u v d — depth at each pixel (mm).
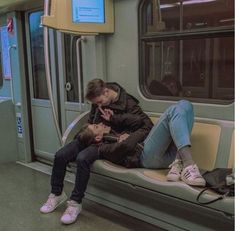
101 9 3338
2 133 4859
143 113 3102
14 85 4855
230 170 2381
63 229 2936
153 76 3254
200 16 2803
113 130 3139
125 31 3363
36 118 4797
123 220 3045
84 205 3348
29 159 4938
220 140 2701
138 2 3189
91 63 3691
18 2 4055
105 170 2865
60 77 4262
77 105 4094
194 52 2914
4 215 3240
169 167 2684
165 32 3066
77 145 3176
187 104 2676
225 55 2729
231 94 2734
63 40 4141
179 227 2627
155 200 2748
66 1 3111
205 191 2229
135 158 2805
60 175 3256
